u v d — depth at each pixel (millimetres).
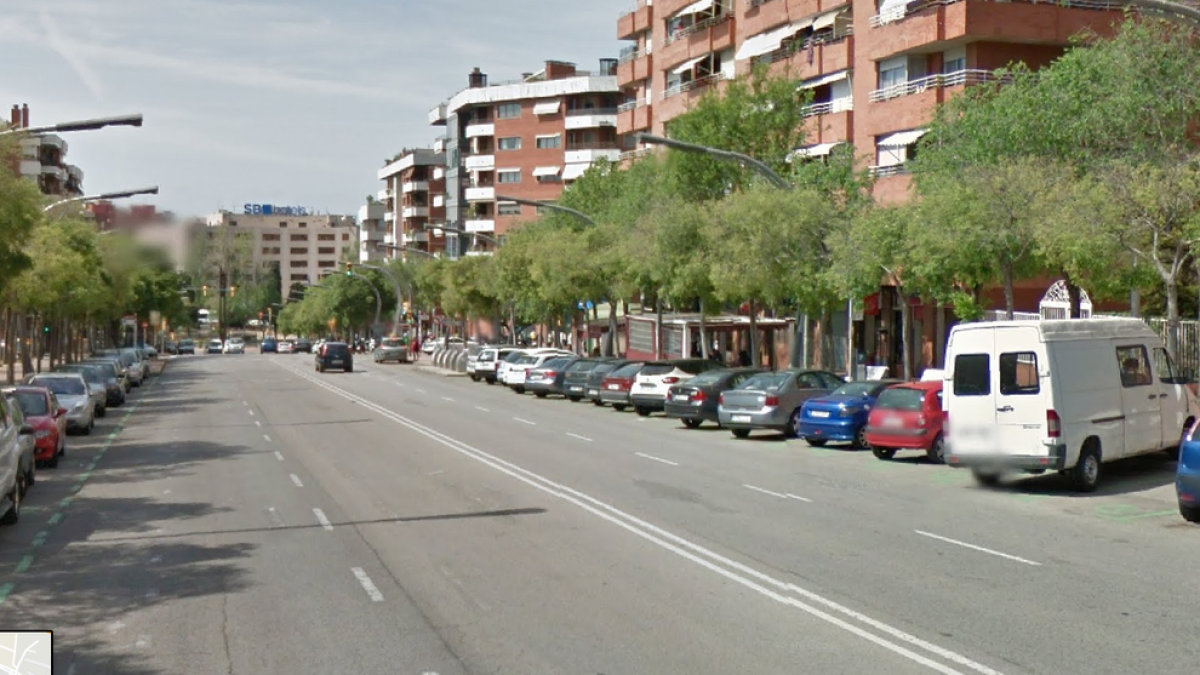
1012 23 37938
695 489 18203
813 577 11273
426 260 100000
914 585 10883
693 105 56406
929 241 25031
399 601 10398
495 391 49500
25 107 102250
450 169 113750
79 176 125062
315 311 127688
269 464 22703
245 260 146625
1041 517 15312
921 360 43125
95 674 8203
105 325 92875
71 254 42719
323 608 10172
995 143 27859
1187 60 26062
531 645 8758
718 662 8188
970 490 18062
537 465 21781
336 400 43406
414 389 50969
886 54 41500
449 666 8219
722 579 11203
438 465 21922
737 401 27531
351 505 16797
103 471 22266
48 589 11289
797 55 48500
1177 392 20125
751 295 35812
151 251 50750
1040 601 10172
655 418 34906
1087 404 17797
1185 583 10992
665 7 63469
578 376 42156
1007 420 17562
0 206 28266
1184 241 21828
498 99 102938
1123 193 22156
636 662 8219
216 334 170250
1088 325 18359
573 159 97812
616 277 47500
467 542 13477
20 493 17094
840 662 8156
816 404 25000
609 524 14703
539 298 58938
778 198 31516
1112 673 7863
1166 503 16625
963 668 7992
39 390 23891
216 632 9367
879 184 41250
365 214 161125
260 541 13828
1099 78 27641
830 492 17844
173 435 30141
